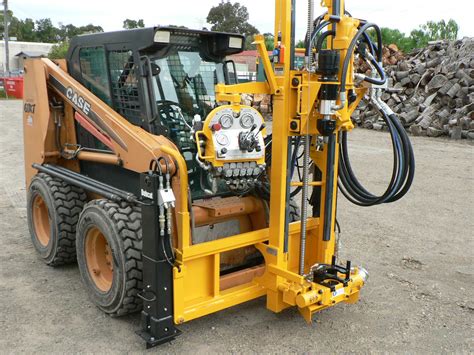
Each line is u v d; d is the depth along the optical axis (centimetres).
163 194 319
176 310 338
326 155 387
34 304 405
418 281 467
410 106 1443
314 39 335
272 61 354
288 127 351
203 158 327
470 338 370
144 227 332
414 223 639
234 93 339
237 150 333
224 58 432
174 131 390
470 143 1249
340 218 657
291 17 338
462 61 1376
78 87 448
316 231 416
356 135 1391
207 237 397
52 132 495
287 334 369
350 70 347
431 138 1317
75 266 488
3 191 754
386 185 822
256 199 412
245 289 376
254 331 372
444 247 557
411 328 383
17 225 602
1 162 980
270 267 373
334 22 339
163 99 392
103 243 398
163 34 366
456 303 425
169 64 394
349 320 393
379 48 358
